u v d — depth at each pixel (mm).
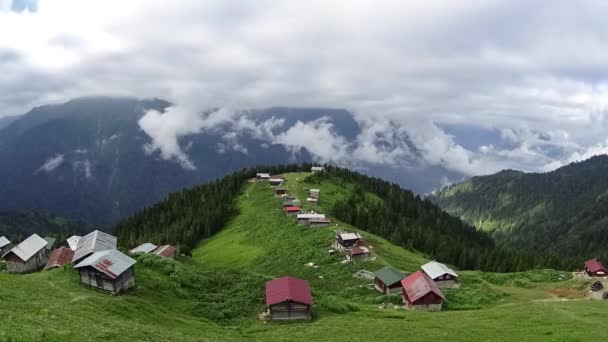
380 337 56375
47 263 118688
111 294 63094
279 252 134625
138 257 81312
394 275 93500
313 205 193500
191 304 68750
